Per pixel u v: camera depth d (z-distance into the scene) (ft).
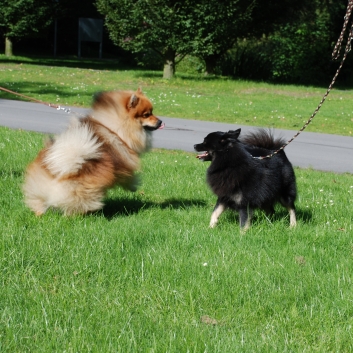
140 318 10.72
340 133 25.66
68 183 12.55
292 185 13.42
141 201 14.14
